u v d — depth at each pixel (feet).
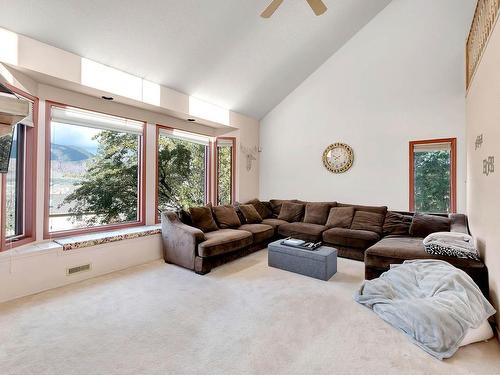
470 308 6.70
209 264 11.51
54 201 11.02
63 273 9.95
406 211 14.85
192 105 15.38
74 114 11.46
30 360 5.77
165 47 11.72
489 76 7.90
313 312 8.05
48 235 10.64
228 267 12.30
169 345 6.36
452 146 13.87
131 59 11.57
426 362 5.85
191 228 12.00
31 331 6.89
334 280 10.70
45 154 10.52
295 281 10.58
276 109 20.02
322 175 18.10
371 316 7.81
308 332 6.97
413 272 8.66
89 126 12.00
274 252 12.21
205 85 14.98
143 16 10.12
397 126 15.40
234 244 12.53
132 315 7.78
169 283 10.28
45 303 8.46
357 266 12.48
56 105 10.81
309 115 18.56
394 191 15.52
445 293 7.23
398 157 15.38
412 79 14.93
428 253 9.47
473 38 10.74
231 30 12.42
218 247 11.68
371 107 16.20
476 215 9.88
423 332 6.42
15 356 5.90
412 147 14.98
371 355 6.06
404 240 11.76
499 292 6.90
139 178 14.16
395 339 6.68
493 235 7.49
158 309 8.16
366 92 16.35
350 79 16.90
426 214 13.35
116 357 5.91
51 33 9.27
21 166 9.91
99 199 12.64
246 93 17.22
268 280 10.67
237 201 18.89
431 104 14.43
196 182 17.85
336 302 8.73
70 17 9.09
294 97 19.16
